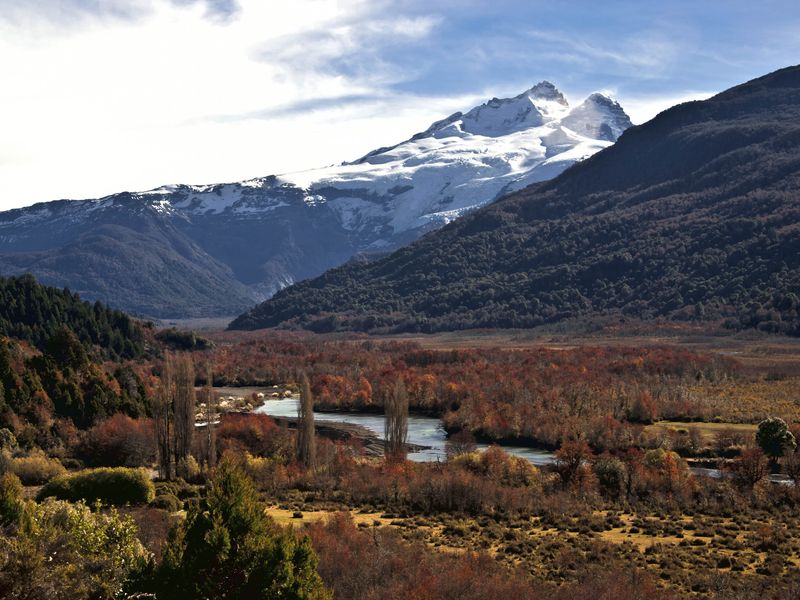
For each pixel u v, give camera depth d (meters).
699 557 72.81
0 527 50.47
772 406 153.38
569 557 71.75
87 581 43.91
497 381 180.62
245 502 44.78
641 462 106.50
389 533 76.69
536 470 109.25
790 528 83.94
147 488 87.81
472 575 61.50
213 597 42.75
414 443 139.25
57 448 115.31
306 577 44.75
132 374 159.75
